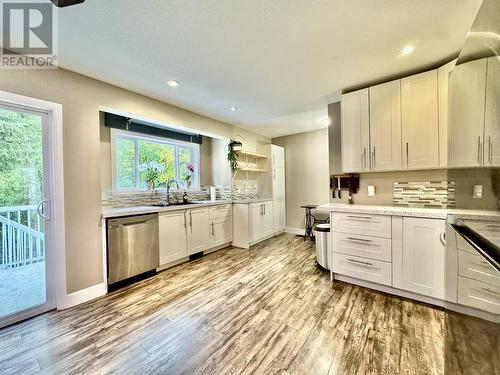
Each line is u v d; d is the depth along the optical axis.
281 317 1.95
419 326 1.78
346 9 1.46
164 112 3.13
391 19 1.56
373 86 2.52
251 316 1.97
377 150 2.51
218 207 3.98
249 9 1.44
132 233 2.68
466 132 1.27
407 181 2.57
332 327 1.80
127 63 2.09
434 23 1.60
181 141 4.18
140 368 1.42
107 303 2.22
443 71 2.12
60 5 1.24
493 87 0.92
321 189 4.97
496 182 0.90
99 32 1.65
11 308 1.91
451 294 1.33
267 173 5.09
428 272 2.04
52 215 2.12
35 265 2.04
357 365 1.42
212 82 2.51
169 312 2.05
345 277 2.62
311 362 1.45
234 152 4.37
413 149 2.30
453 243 1.33
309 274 2.89
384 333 1.71
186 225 3.37
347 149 2.71
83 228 2.28
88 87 2.34
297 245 4.31
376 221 2.31
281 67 2.21
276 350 1.56
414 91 2.28
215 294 2.38
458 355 1.21
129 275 2.64
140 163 3.63
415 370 1.37
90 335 1.74
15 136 1.96
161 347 1.61
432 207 2.41
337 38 1.77
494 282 0.87
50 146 2.11
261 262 3.37
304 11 1.47
